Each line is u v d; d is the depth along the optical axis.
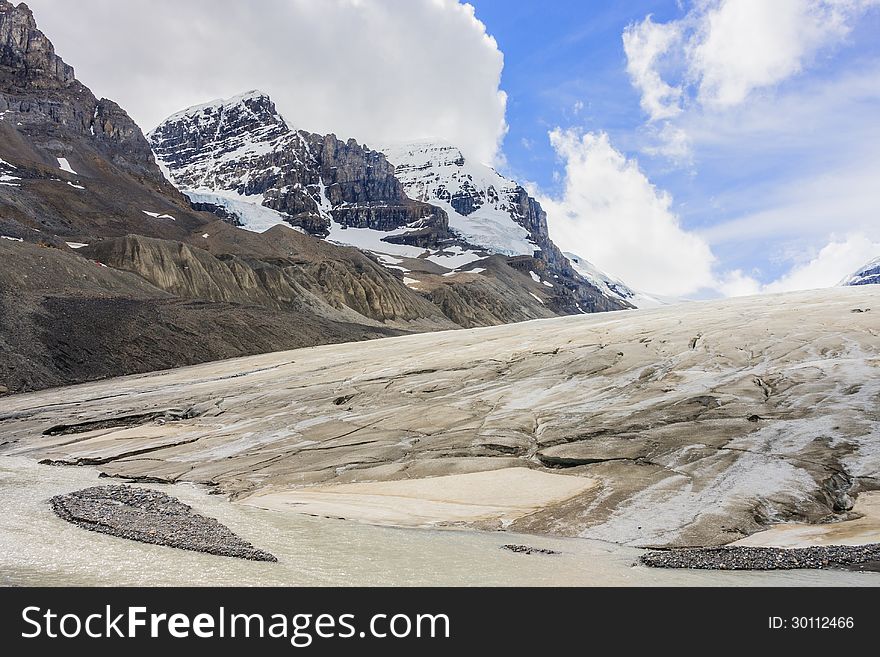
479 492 30.20
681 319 64.25
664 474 29.91
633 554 21.88
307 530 24.36
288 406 52.50
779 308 62.59
